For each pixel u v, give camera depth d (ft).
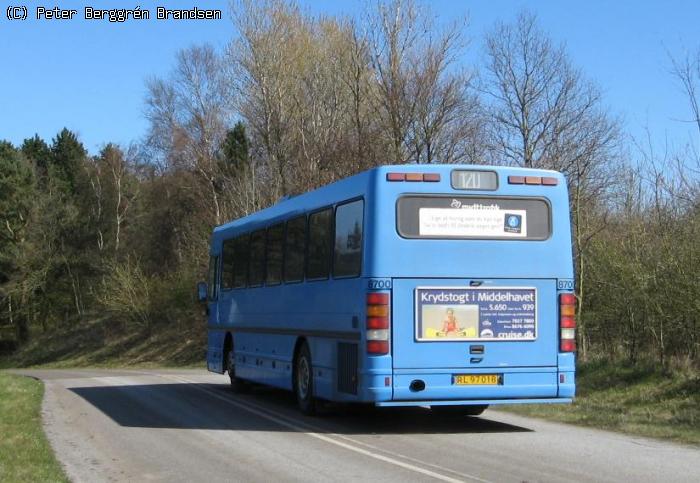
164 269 185.57
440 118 112.16
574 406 50.47
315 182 119.44
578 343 66.64
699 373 53.52
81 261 195.11
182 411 48.91
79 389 65.92
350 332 38.47
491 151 105.40
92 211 200.85
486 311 37.63
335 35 136.87
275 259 50.11
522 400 37.78
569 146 96.99
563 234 38.75
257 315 53.52
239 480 28.30
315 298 43.16
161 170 207.92
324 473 29.32
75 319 193.98
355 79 120.98
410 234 37.32
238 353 58.29
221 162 163.02
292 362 46.50
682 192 56.70
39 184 212.84
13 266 187.01
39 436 37.47
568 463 31.14
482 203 38.06
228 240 61.46
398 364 36.73
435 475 28.76
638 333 60.29
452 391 37.06
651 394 51.90
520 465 30.71
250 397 57.72
